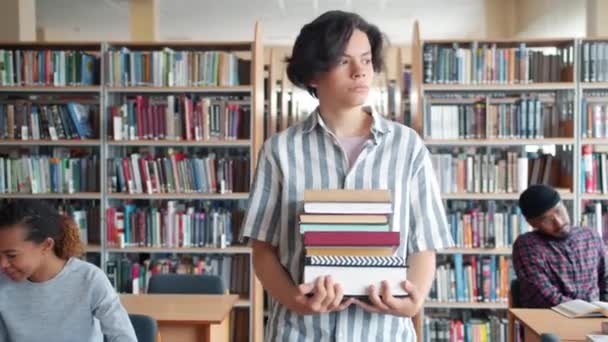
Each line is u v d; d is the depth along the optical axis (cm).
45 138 464
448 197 449
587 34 590
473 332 450
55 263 194
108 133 465
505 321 450
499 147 484
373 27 122
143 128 460
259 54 461
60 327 192
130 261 471
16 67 462
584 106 435
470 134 448
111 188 463
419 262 121
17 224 184
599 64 433
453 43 454
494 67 446
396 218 118
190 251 460
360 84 115
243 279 473
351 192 114
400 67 520
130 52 458
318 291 106
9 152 492
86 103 487
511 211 453
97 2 845
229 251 459
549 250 317
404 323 124
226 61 458
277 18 936
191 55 459
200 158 469
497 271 451
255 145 452
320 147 121
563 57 452
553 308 290
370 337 118
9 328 193
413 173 122
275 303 128
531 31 812
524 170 447
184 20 952
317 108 125
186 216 465
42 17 942
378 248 110
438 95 475
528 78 447
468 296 452
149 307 313
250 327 458
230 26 1002
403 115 513
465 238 452
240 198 461
